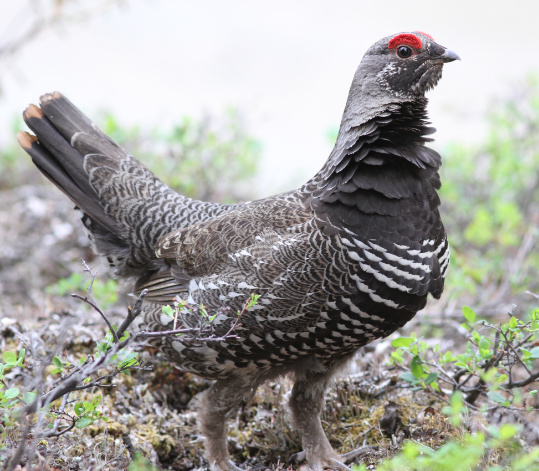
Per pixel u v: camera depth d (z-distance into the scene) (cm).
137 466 792
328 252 910
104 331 1182
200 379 1145
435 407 1043
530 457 696
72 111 1184
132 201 1112
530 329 939
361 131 968
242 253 948
